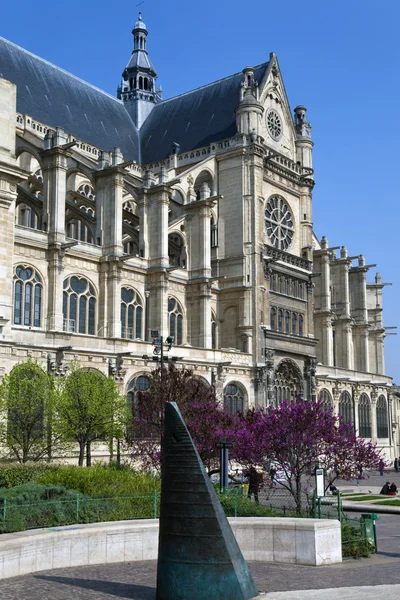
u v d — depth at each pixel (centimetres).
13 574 2006
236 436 3838
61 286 5428
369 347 10681
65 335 4894
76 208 6147
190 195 7062
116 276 5853
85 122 7900
